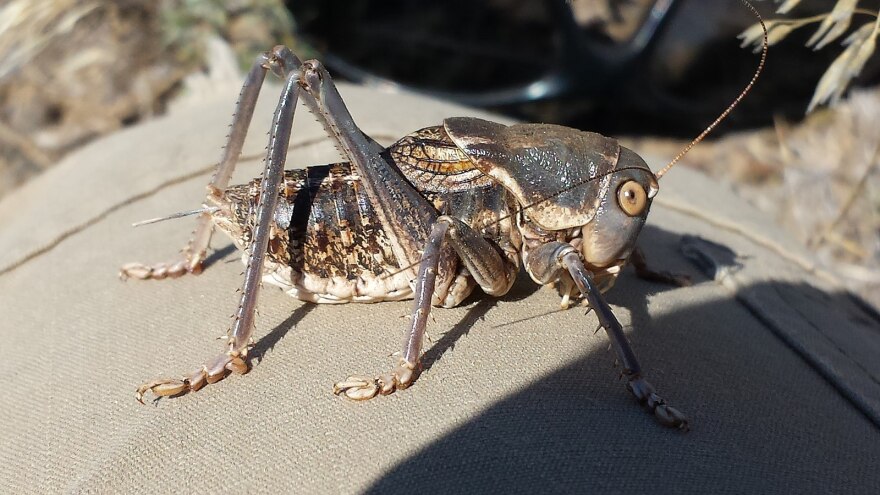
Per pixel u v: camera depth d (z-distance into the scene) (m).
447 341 0.07
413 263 0.07
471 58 0.20
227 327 0.08
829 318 0.09
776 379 0.07
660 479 0.06
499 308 0.08
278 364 0.07
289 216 0.07
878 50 0.16
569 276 0.07
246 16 0.19
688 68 0.20
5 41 0.17
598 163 0.07
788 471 0.06
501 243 0.08
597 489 0.06
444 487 0.06
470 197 0.07
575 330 0.08
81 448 0.07
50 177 0.11
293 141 0.10
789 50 0.19
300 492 0.06
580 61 0.18
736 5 0.20
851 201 0.14
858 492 0.06
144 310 0.08
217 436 0.06
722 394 0.07
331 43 0.20
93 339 0.08
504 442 0.06
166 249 0.09
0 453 0.07
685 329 0.08
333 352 0.07
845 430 0.07
